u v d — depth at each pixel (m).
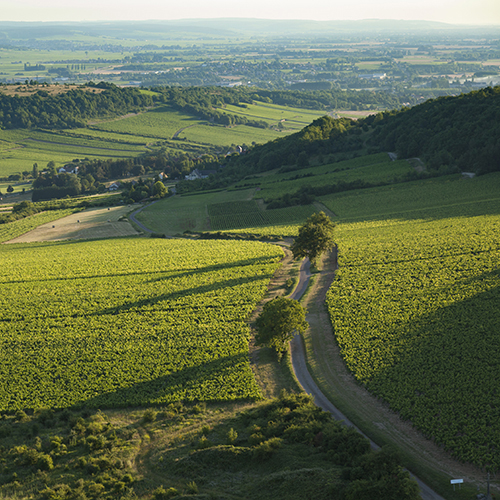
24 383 62.25
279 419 48.56
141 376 62.06
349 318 71.25
